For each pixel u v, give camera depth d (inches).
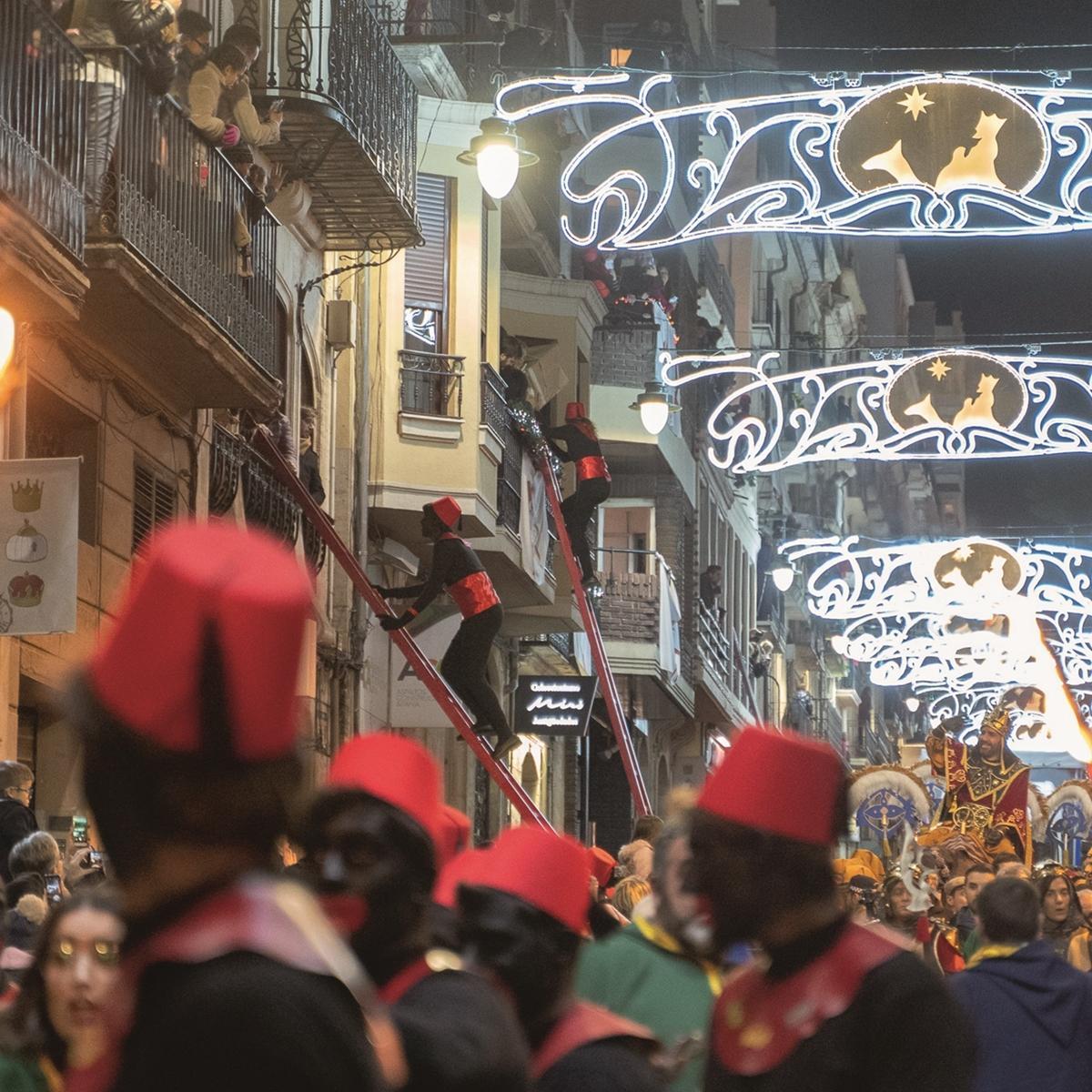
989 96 1679.4
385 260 1959.9
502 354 2370.8
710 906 361.1
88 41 1227.2
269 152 1736.0
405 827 330.6
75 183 1185.4
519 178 2498.8
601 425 3061.0
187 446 1558.8
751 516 4633.4
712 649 3786.9
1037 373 2223.2
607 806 3383.4
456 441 2113.7
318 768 1870.1
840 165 1702.8
